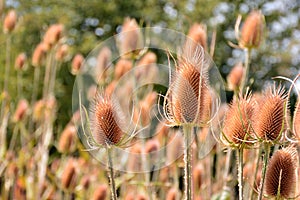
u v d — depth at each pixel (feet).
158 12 16.69
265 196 2.77
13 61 14.25
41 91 14.49
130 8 17.19
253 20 3.74
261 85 10.52
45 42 5.57
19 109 5.65
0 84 13.69
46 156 5.01
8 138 8.75
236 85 3.90
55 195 5.21
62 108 14.38
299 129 2.65
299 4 17.54
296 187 2.81
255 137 2.67
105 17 17.40
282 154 2.78
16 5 16.88
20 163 5.40
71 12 17.38
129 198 3.84
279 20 17.53
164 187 4.50
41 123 5.70
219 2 16.29
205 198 4.08
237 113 2.70
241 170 2.70
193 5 16.39
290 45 16.56
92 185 4.87
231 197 3.75
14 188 5.14
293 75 15.89
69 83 14.79
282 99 2.69
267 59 15.69
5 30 5.82
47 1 17.24
